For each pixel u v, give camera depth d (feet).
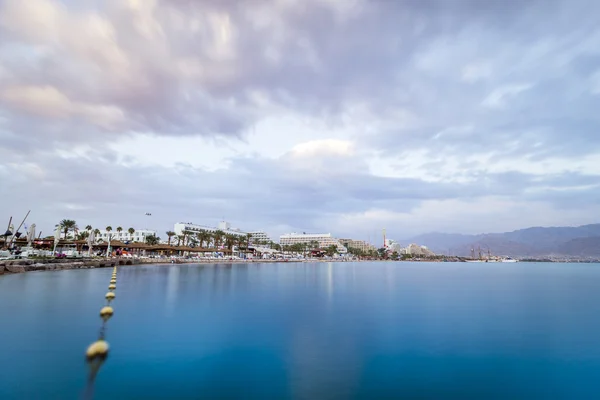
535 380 42.57
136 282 148.05
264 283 161.17
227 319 74.18
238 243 603.26
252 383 38.99
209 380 40.24
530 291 148.15
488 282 199.31
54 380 39.58
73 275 176.55
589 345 57.72
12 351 49.42
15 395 35.37
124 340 56.08
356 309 90.63
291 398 35.73
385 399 35.96
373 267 452.76
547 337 63.10
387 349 53.88
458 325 72.23
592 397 38.06
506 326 71.51
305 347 54.29
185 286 136.36
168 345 53.93
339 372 44.09
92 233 314.35
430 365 47.42
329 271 303.48
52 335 58.29
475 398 37.42
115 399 34.58
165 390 37.40
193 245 564.30
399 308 93.50
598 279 242.58
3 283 134.31
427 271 350.23
